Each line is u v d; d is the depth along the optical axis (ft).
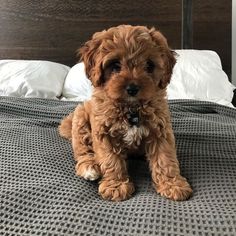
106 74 1.38
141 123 1.38
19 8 3.25
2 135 1.78
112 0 3.23
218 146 1.67
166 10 3.21
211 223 1.07
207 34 3.24
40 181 1.34
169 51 1.43
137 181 1.41
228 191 1.26
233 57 3.32
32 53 3.33
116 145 1.40
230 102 2.73
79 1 3.23
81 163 1.44
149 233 1.05
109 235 1.05
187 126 1.91
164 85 1.42
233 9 3.23
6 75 2.92
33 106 2.32
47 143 1.70
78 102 2.50
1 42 3.31
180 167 1.47
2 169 1.43
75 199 1.24
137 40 1.34
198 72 2.79
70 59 3.33
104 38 1.38
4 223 1.13
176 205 1.20
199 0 3.17
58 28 3.29
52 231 1.07
